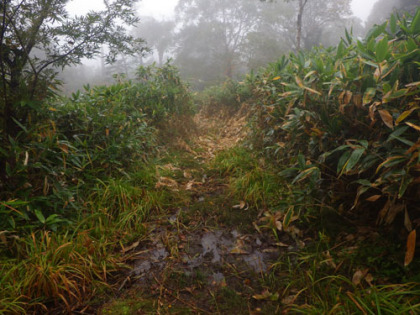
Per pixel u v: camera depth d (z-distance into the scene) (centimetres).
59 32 230
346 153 189
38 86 233
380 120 195
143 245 215
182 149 457
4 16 199
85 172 273
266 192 273
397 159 158
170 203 276
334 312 138
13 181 203
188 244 216
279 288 166
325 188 236
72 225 212
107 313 151
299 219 228
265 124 397
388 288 149
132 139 328
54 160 241
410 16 228
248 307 154
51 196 210
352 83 206
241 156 375
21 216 191
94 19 238
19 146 216
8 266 164
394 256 168
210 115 787
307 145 274
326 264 178
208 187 317
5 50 214
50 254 172
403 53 187
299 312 147
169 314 150
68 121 284
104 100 358
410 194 173
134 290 169
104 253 191
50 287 157
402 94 160
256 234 227
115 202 252
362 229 198
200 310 153
